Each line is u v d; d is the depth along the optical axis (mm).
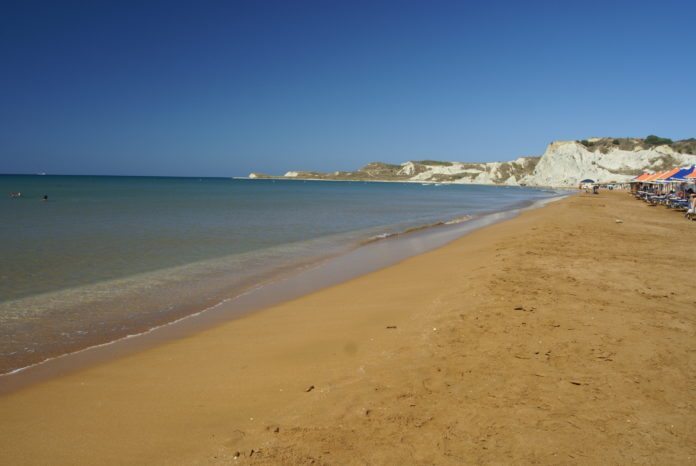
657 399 5102
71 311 9922
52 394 5809
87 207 43000
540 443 4238
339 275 13742
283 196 79688
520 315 8078
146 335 8367
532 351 6484
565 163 168500
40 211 37250
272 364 6594
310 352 7016
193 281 12938
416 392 5301
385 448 4199
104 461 4227
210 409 5215
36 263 15188
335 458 4059
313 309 9812
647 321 7828
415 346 6797
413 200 70812
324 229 26797
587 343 6777
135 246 19125
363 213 41281
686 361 6164
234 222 30438
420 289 10953
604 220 27719
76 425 4949
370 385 5543
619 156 160875
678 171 41594
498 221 31672
